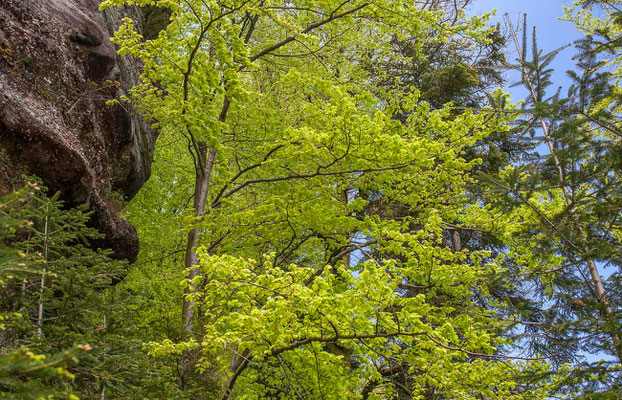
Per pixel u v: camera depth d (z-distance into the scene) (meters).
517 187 5.43
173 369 6.02
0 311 3.83
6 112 5.27
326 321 5.51
